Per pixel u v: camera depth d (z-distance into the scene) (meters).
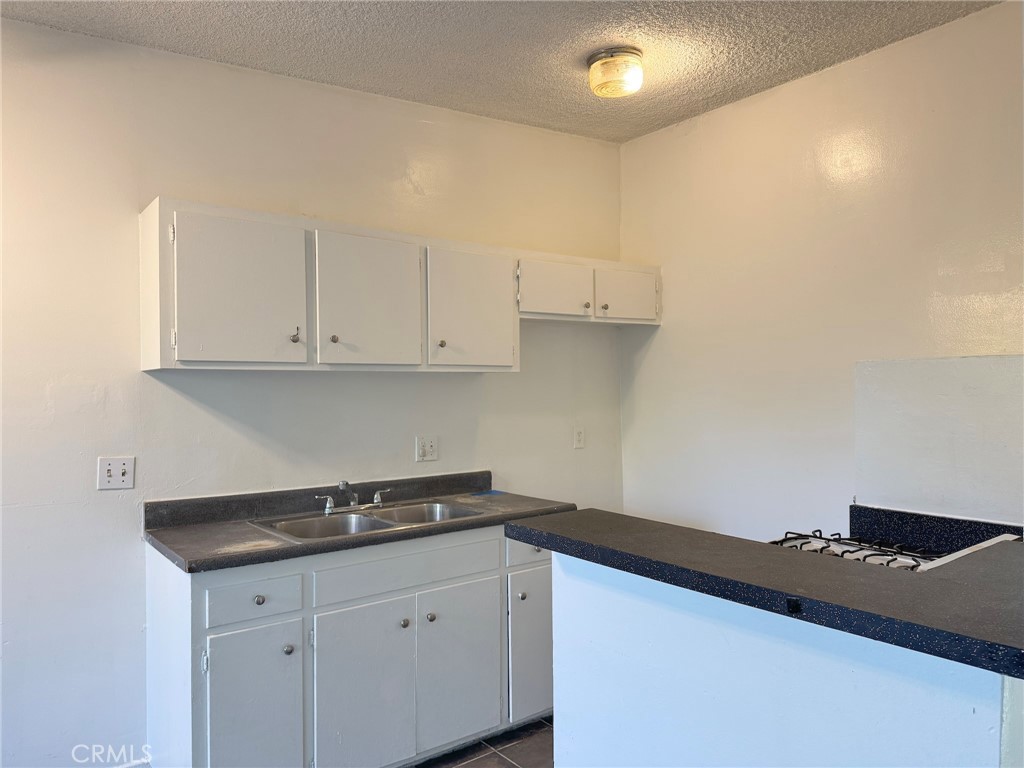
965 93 2.34
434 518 2.91
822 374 2.76
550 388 3.41
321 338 2.40
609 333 3.64
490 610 2.57
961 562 1.32
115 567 2.33
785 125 2.87
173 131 2.45
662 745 1.39
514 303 2.91
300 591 2.14
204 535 2.27
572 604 1.60
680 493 3.35
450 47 2.47
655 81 2.82
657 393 3.46
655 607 1.40
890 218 2.54
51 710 2.22
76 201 2.28
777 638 1.19
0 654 2.15
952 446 2.11
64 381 2.25
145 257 2.32
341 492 2.77
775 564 1.25
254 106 2.61
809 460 2.80
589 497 3.54
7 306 2.17
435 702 2.42
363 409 2.85
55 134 2.25
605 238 3.58
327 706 2.18
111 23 2.24
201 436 2.49
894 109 2.52
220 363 2.22
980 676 0.95
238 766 2.01
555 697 1.64
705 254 3.21
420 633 2.39
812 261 2.79
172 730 2.11
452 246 2.73
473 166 3.15
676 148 3.34
